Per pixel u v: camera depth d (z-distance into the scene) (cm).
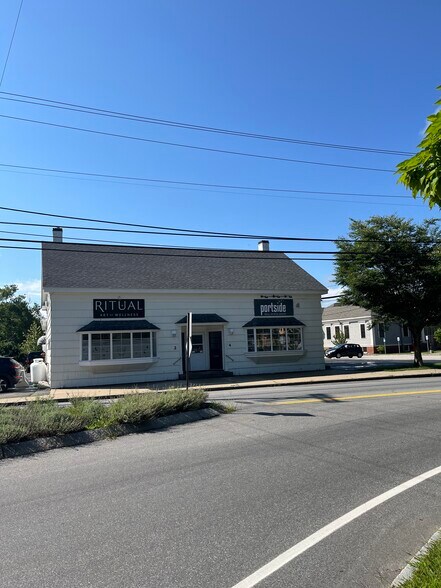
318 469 706
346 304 3125
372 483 641
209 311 2594
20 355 5228
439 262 2792
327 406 1313
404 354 5247
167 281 2547
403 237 2847
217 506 561
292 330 2780
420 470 695
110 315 2373
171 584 385
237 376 2581
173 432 1008
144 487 637
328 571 404
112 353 2348
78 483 661
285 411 1245
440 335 5009
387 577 393
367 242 2848
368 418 1102
